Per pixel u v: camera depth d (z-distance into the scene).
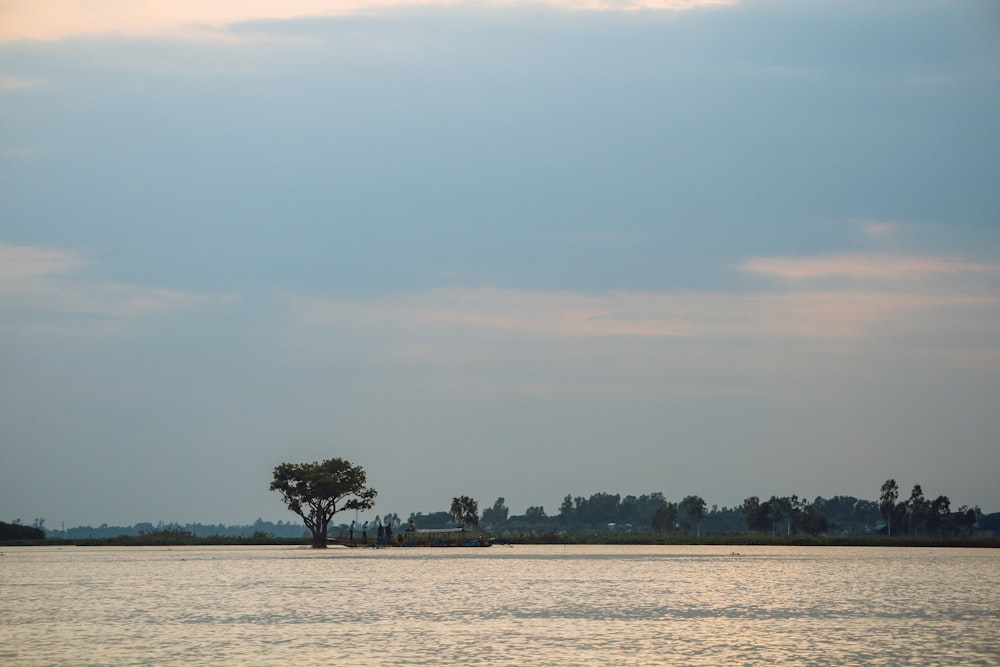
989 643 69.19
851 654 64.69
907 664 61.16
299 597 103.56
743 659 62.84
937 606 93.69
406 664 61.09
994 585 119.81
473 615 86.19
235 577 136.25
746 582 125.19
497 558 196.88
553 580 128.88
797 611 89.25
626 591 110.56
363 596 104.56
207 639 71.50
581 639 71.12
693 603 96.69
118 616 85.94
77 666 60.41
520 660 62.47
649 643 69.19
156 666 60.41
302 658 63.12
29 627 78.44
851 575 139.25
